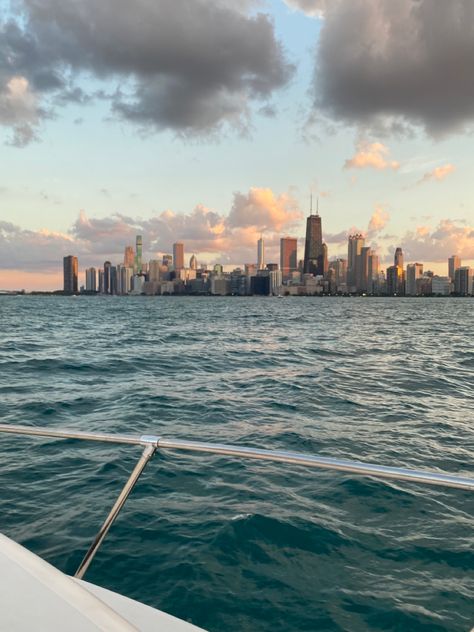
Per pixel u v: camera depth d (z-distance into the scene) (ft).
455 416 27.40
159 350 62.59
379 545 12.50
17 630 3.31
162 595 10.54
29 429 7.16
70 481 16.35
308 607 10.14
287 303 404.98
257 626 9.62
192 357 55.26
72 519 13.69
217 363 50.49
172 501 14.92
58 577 3.86
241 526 13.33
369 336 90.43
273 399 31.65
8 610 3.49
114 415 27.09
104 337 82.43
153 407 29.07
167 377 41.09
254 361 52.39
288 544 12.52
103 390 34.68
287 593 10.61
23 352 58.90
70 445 20.33
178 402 30.55
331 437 22.81
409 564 11.66
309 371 45.27
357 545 12.50
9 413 27.58
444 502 14.94
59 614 3.46
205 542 12.53
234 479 16.67
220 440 22.26
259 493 15.55
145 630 5.15
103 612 3.50
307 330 104.78
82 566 6.28
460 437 23.03
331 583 10.95
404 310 254.68
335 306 321.93
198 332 96.27
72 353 58.23
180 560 11.75
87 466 17.78
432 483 5.51
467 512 14.28
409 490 15.79
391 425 25.14
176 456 18.79
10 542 4.31
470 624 9.66
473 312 233.96
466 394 34.60
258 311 220.02
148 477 16.74
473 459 20.01
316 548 12.34
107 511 14.17
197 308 260.83
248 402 30.68
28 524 13.41
